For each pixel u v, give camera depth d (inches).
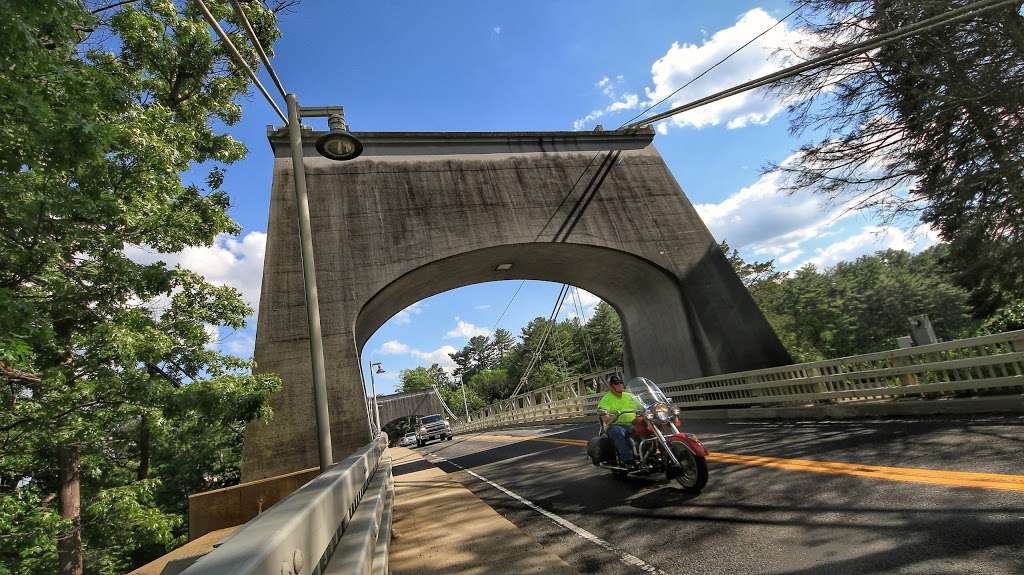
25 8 169.9
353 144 289.6
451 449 835.4
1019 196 519.2
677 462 226.8
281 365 476.7
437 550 195.5
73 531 419.8
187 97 443.2
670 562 152.6
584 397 828.6
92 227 296.0
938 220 606.9
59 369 302.7
